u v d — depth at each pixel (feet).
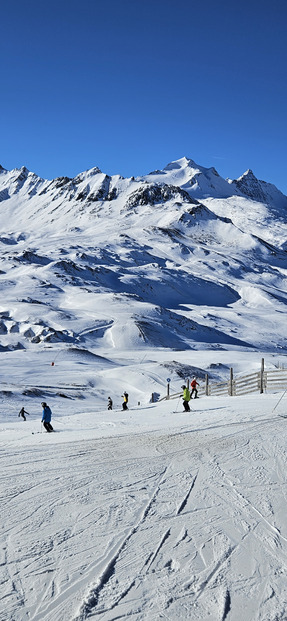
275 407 62.69
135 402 186.19
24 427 75.25
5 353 284.41
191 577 17.02
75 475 30.58
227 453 36.42
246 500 25.21
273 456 35.14
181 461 34.17
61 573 17.26
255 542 19.97
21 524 21.93
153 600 15.52
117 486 27.84
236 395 94.48
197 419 58.08
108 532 20.94
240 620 14.49
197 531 21.08
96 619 14.51
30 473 31.35
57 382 210.79
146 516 22.86
